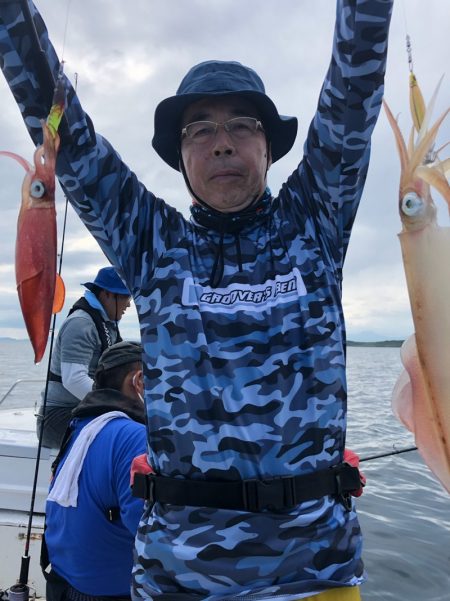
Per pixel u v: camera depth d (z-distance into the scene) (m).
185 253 1.65
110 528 2.21
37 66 1.62
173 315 1.54
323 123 1.64
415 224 1.50
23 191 1.40
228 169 1.65
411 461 7.38
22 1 1.58
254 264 1.61
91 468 2.26
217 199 1.66
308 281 1.57
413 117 1.53
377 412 10.85
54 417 3.50
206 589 1.32
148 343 1.56
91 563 2.21
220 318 1.52
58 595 2.30
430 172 1.49
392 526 5.08
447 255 1.47
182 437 1.41
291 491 1.35
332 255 1.67
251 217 1.68
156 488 1.43
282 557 1.32
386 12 1.49
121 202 1.71
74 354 3.48
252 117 1.72
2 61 1.63
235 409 1.41
